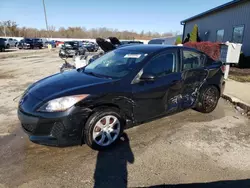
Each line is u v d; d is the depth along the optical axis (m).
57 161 2.83
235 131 3.81
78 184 2.41
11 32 58.09
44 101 2.85
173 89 3.79
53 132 2.79
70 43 16.42
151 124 4.03
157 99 3.60
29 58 17.06
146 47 4.00
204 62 4.43
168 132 3.71
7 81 7.71
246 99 5.45
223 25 14.84
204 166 2.77
